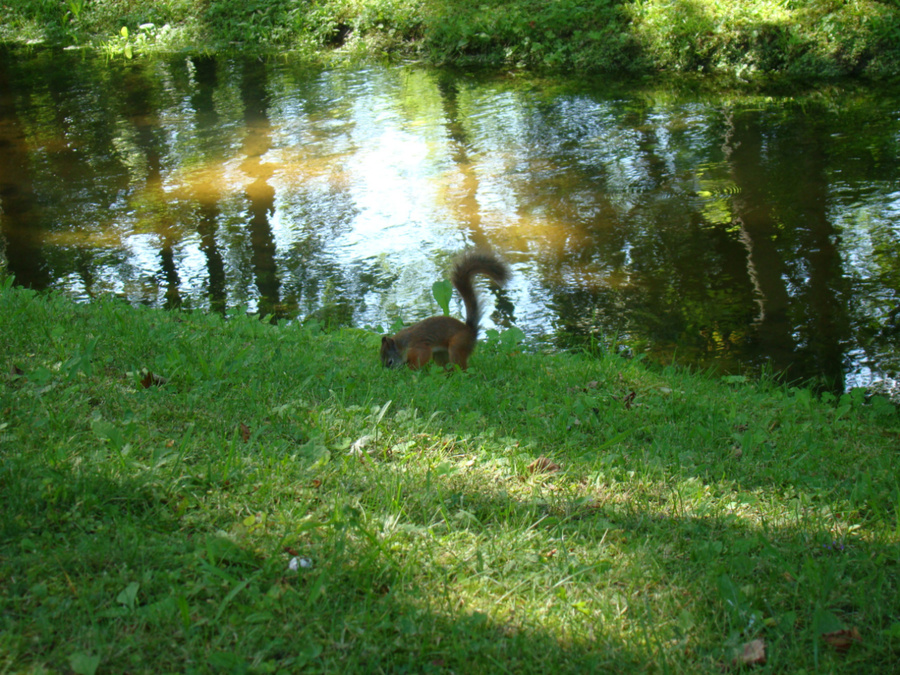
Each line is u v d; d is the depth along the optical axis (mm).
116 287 9336
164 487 3580
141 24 25453
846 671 2775
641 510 3895
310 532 3367
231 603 2865
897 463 4734
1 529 3111
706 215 10875
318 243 10547
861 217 10414
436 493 3859
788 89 16656
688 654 2855
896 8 18469
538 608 3041
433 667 2678
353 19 23266
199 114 16828
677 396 5863
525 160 13414
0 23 26531
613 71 19281
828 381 7156
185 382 5008
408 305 8867
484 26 21156
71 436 3990
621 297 8883
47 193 12555
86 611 2760
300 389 5117
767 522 3840
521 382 5980
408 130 15336
